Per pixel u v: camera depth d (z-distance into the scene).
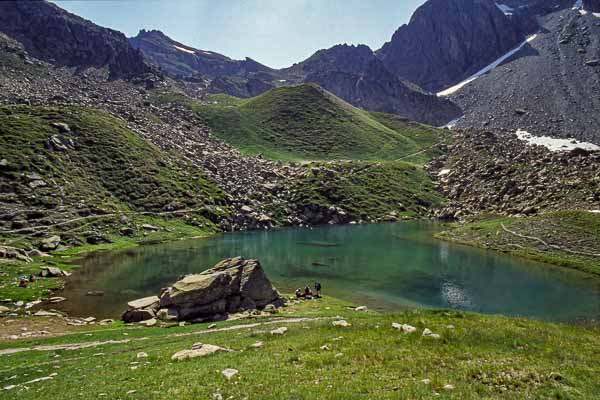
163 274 78.69
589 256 88.69
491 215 158.75
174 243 119.88
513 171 196.88
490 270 86.88
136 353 31.03
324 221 175.00
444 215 183.88
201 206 155.75
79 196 127.25
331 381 19.78
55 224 109.38
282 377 20.61
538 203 147.38
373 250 110.88
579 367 22.38
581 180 147.25
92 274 77.94
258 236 137.00
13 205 109.56
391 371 21.42
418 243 122.12
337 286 74.88
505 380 19.88
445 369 21.70
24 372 27.61
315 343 27.86
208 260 93.50
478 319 34.19
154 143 193.50
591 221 102.94
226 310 56.12
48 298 60.94
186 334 41.16
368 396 17.50
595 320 55.41
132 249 108.06
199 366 23.84
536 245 102.19
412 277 81.50
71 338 40.56
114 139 168.75
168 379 21.50
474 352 24.72
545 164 187.62
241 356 25.73
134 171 156.25
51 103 192.88
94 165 149.75
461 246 116.38
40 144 140.50
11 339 41.06
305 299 65.44
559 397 17.92
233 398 18.00
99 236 111.44
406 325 31.03
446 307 62.09
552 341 28.08
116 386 21.34
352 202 190.00
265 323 45.41
